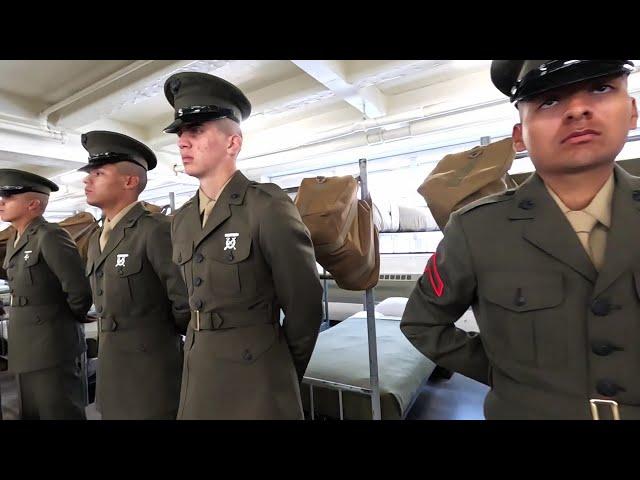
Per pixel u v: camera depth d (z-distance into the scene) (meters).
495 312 0.64
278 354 0.97
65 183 4.86
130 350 1.32
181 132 1.02
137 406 1.29
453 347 0.79
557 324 0.57
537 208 0.63
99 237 1.47
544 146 0.58
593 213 0.58
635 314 0.53
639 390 0.52
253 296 0.96
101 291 1.37
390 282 3.97
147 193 5.43
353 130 2.90
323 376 1.88
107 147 1.39
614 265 0.54
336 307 4.22
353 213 1.46
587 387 0.55
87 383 2.58
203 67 1.73
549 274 0.59
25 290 1.73
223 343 0.96
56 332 1.77
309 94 2.33
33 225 1.84
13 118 2.40
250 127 3.58
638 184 0.59
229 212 0.98
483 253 0.66
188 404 0.97
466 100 2.41
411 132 2.79
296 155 3.44
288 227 0.95
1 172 1.80
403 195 3.79
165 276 1.31
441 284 0.77
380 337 2.62
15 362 1.73
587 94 0.54
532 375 0.59
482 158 1.12
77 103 2.30
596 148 0.54
